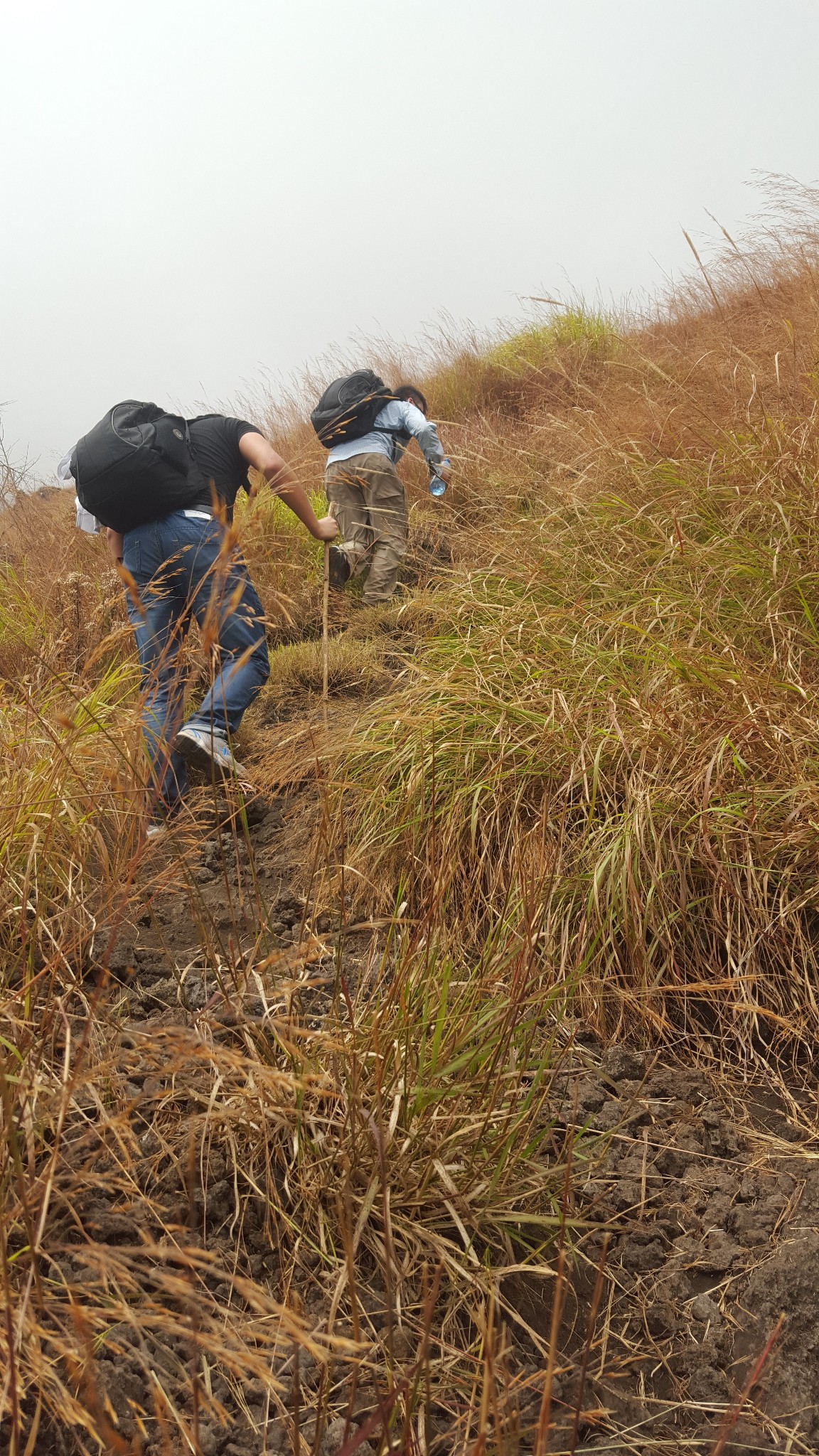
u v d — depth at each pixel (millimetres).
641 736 2994
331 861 2975
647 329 8727
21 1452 1422
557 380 8141
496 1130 1947
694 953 2635
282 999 2195
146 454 3467
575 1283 1828
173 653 3461
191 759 3416
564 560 4180
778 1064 2369
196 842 2672
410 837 3033
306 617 5477
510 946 2283
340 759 3449
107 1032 2156
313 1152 1880
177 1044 1466
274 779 3570
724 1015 2496
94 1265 1281
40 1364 1312
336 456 5809
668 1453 1527
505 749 3123
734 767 2795
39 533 6676
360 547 5570
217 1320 1645
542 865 2344
